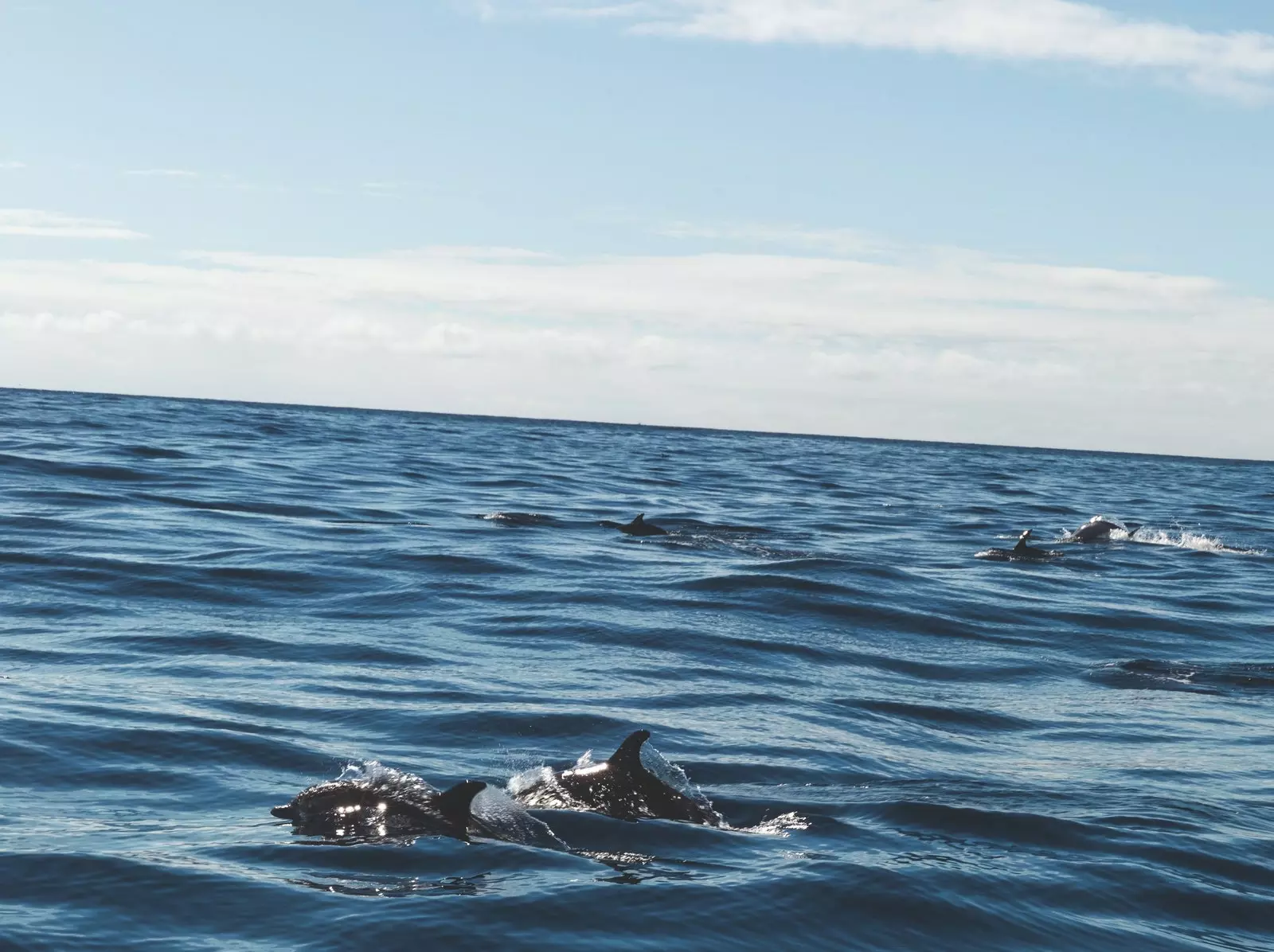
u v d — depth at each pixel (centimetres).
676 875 834
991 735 1343
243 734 1158
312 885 781
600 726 1261
